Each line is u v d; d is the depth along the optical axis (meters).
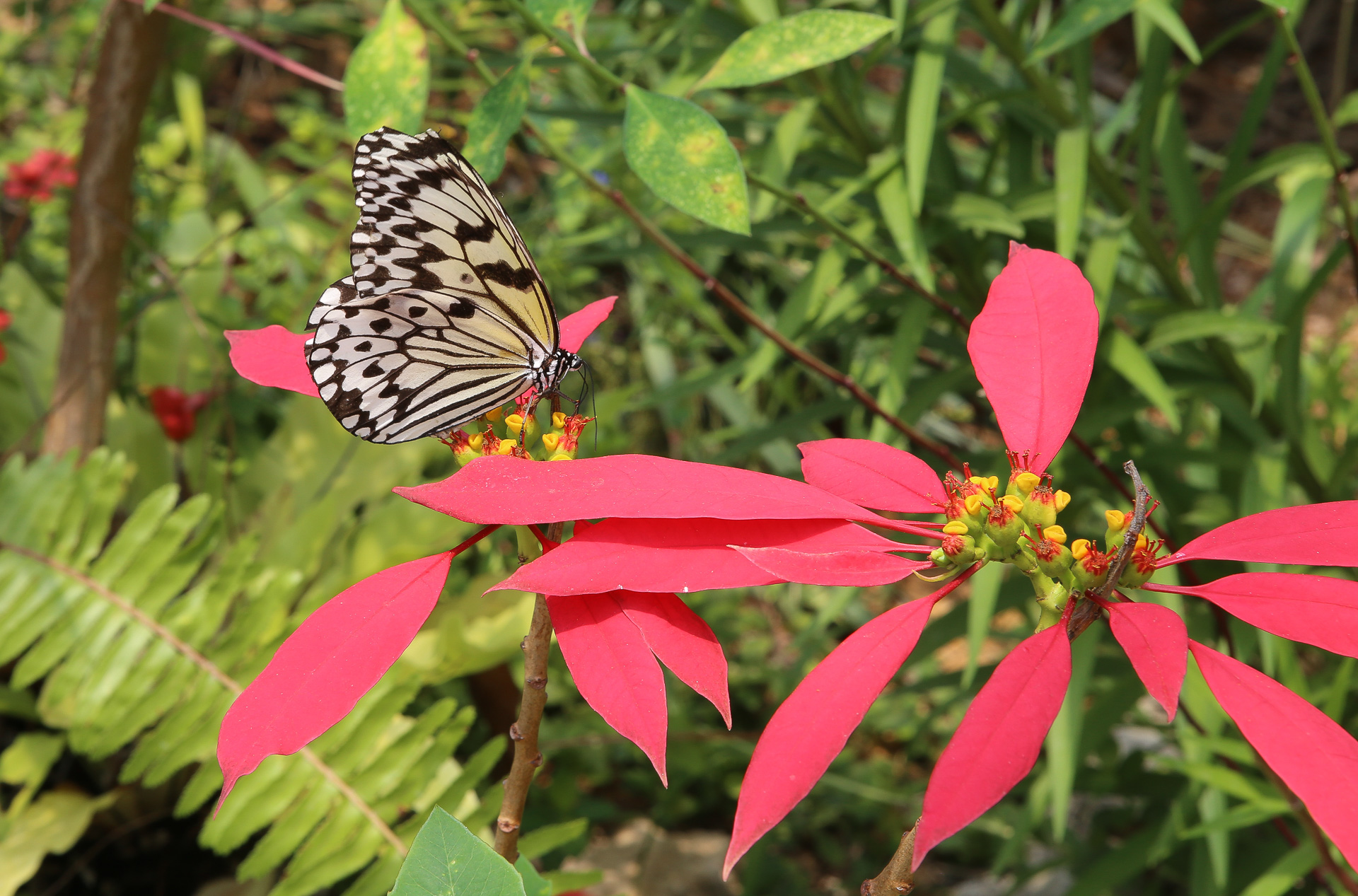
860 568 0.68
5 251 1.73
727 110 1.51
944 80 1.25
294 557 1.44
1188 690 1.13
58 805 1.35
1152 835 1.37
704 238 1.43
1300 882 1.33
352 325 0.75
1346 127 3.36
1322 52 3.63
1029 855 1.78
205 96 3.05
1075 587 0.68
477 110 0.83
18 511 1.25
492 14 2.05
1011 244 0.73
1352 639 0.65
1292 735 0.64
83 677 1.18
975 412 2.43
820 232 1.23
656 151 0.76
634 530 0.68
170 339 1.70
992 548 0.68
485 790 1.55
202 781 1.11
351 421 0.75
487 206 0.75
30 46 2.43
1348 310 2.61
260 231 1.97
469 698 1.63
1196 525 1.28
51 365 1.68
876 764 1.99
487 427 0.75
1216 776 1.05
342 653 0.66
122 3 1.33
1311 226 1.27
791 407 2.23
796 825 1.86
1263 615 0.66
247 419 1.67
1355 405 1.54
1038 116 1.26
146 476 1.63
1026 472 0.69
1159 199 2.87
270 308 1.90
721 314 2.58
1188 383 1.27
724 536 0.68
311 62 3.23
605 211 2.22
